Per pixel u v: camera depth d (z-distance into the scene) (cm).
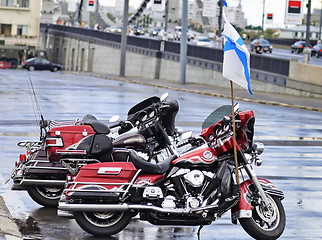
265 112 3938
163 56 9244
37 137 2358
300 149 2358
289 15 7400
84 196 1062
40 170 1259
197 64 7812
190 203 1081
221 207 1091
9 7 14375
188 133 1128
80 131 1164
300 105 4488
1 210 1235
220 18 9662
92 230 1084
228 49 1097
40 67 10525
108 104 3838
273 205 1116
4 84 5450
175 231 1181
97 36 13150
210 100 4731
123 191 1071
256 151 1118
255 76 6394
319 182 1716
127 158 1175
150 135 1302
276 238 1102
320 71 5331
